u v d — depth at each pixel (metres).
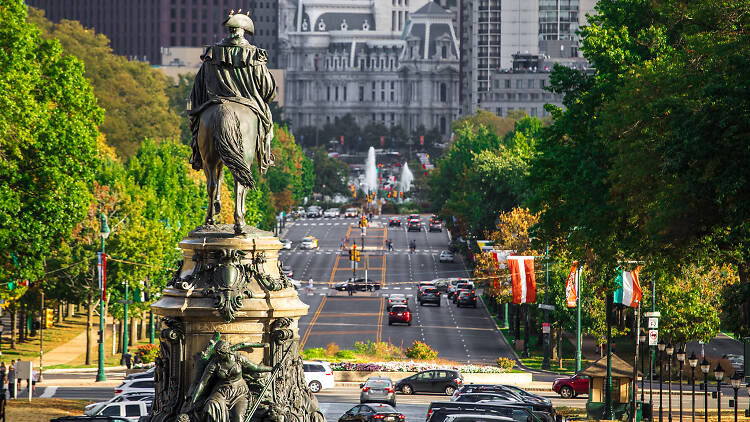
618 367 172.38
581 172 154.75
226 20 62.56
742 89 105.44
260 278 59.59
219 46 62.22
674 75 123.25
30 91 168.62
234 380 57.28
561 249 173.75
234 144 60.19
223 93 61.72
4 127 149.88
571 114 162.88
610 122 131.12
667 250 130.50
